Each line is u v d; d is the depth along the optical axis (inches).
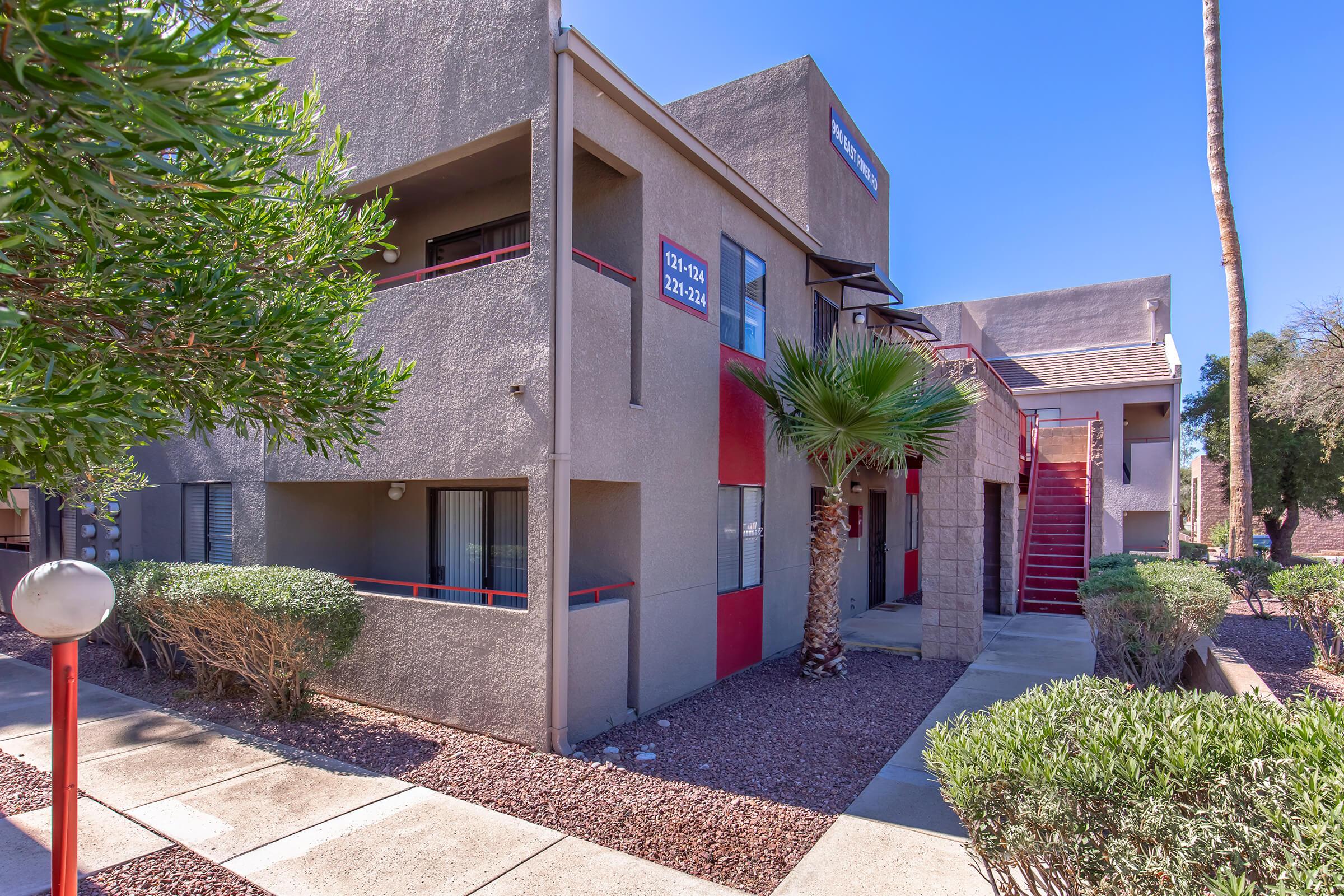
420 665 293.7
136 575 341.7
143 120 96.0
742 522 392.8
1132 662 358.6
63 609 128.8
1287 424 875.4
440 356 297.9
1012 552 546.9
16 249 123.4
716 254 366.6
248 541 363.3
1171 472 901.8
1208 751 118.1
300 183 190.5
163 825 201.0
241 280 150.5
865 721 298.0
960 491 405.7
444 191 366.3
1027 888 148.4
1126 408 1080.8
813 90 508.7
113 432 134.3
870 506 589.3
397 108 324.2
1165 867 101.3
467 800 219.1
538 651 261.0
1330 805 102.8
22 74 82.9
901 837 196.2
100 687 345.1
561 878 174.7
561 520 261.3
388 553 396.5
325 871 177.2
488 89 291.6
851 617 532.4
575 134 279.3
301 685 299.7
